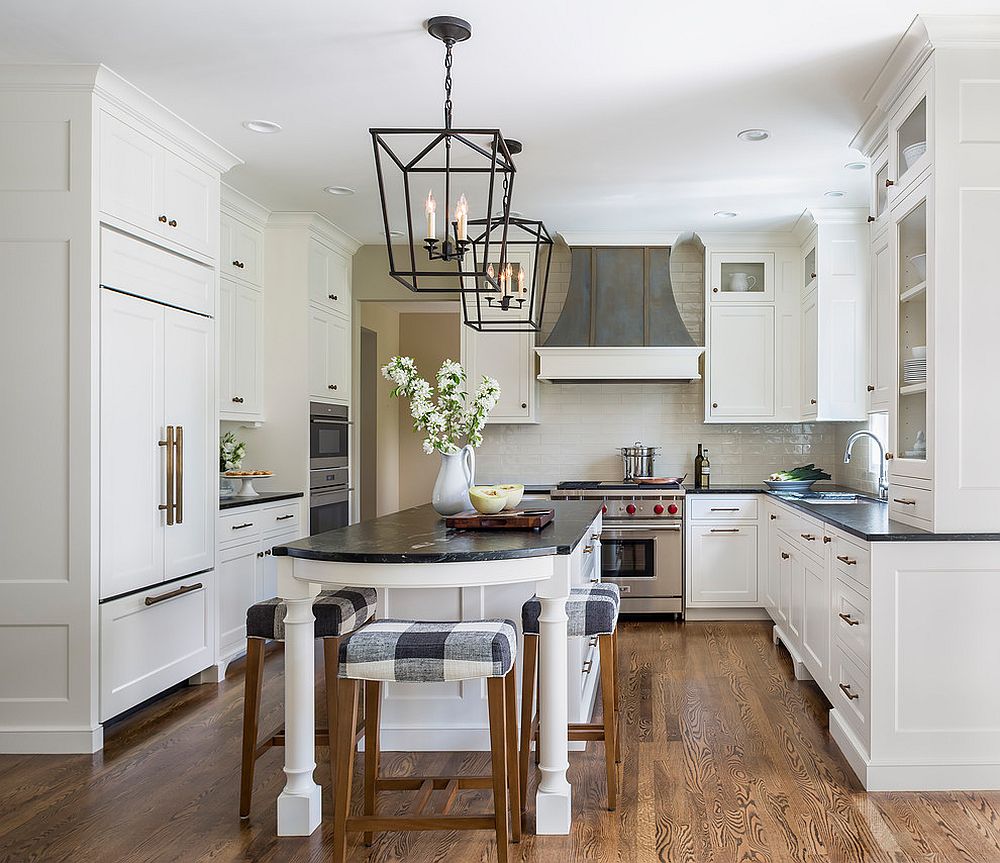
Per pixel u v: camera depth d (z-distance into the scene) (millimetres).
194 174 4137
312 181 4852
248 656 2762
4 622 3354
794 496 5207
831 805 2836
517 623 3230
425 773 3072
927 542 2936
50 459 3346
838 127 3959
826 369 5430
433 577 2473
